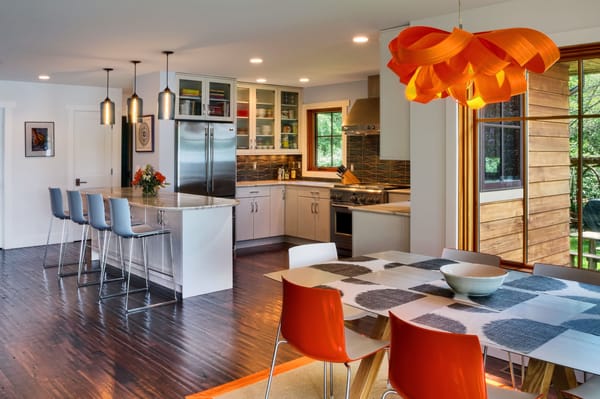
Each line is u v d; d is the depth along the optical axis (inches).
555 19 132.2
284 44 197.3
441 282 105.1
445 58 73.9
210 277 205.0
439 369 70.8
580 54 130.6
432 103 159.8
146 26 169.9
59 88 311.4
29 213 305.6
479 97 95.7
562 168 136.3
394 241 177.0
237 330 161.8
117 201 186.4
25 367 133.1
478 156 154.7
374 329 111.8
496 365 135.9
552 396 117.7
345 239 275.4
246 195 301.3
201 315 176.7
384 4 144.1
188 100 274.4
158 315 176.6
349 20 161.6
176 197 224.5
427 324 79.8
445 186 157.8
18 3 144.1
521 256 145.6
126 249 239.6
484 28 146.0
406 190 250.7
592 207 131.5
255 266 253.8
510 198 147.2
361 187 268.5
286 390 121.3
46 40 190.9
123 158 358.3
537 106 140.7
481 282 92.5
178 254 199.9
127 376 128.0
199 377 127.8
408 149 169.8
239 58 226.4
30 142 303.0
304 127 335.0
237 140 310.3
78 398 116.4
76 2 142.7
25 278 228.7
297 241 317.4
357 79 292.8
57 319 171.8
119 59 229.0
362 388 103.2
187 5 145.2
